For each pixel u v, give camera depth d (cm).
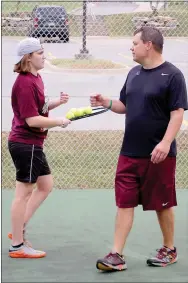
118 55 2370
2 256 625
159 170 591
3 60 1936
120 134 1184
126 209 593
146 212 796
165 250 610
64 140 1141
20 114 597
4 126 1197
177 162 1041
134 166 592
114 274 580
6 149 1059
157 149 573
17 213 616
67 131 1190
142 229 727
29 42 595
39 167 616
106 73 1917
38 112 606
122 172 596
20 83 593
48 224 744
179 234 709
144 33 582
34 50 595
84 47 2145
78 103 1439
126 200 591
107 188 932
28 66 596
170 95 579
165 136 577
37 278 564
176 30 2566
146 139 588
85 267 598
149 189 597
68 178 963
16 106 604
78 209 812
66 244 670
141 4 2719
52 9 2127
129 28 2759
